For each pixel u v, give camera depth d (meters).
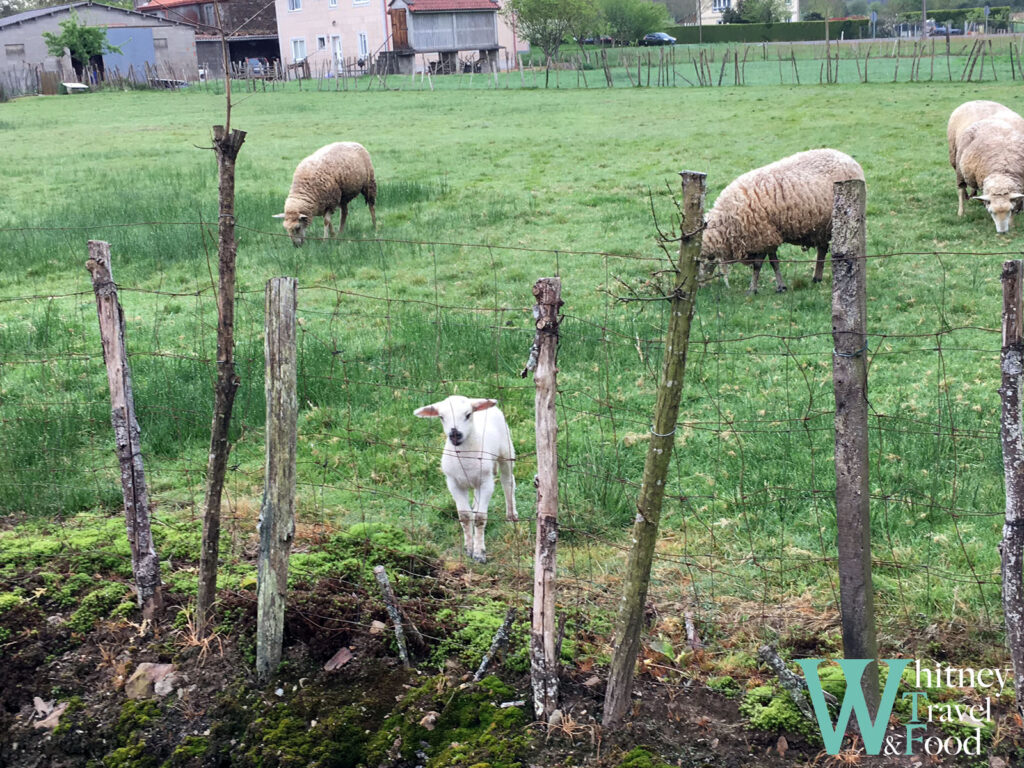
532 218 15.59
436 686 4.12
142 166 22.05
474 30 56.12
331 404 7.84
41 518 5.93
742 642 4.38
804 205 10.81
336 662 4.29
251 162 22.19
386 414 7.57
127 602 4.71
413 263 13.12
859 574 3.69
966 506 5.68
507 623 4.24
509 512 5.80
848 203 3.39
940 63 41.72
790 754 3.72
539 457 3.72
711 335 9.45
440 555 5.43
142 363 8.71
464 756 3.75
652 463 3.59
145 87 51.25
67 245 13.95
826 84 35.28
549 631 3.85
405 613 4.51
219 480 4.37
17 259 13.38
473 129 27.70
